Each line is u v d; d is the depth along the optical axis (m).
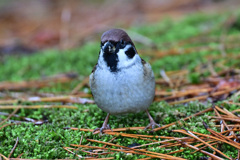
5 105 8.93
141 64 6.90
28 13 18.72
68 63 12.30
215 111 7.57
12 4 20.11
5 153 6.49
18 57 13.58
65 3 19.75
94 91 7.04
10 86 10.52
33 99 9.12
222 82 9.17
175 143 6.55
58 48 14.27
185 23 14.83
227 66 10.33
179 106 8.38
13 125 7.69
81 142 6.88
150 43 13.04
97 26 15.95
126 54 6.69
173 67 10.99
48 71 11.86
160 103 8.46
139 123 7.61
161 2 18.50
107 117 7.52
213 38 12.68
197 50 11.94
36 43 15.03
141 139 6.88
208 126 7.05
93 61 12.16
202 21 14.74
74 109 8.46
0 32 16.28
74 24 16.78
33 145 6.66
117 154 6.28
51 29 16.19
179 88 9.52
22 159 6.29
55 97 9.14
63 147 6.66
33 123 7.69
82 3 19.75
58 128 7.33
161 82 10.00
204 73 10.13
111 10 18.23
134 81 6.69
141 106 7.05
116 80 6.68
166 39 13.38
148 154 6.21
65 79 10.97
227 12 15.15
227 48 11.65
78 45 14.41
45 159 6.28
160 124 7.44
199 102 8.16
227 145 6.46
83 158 6.24
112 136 7.11
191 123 7.18
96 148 6.65
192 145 6.53
